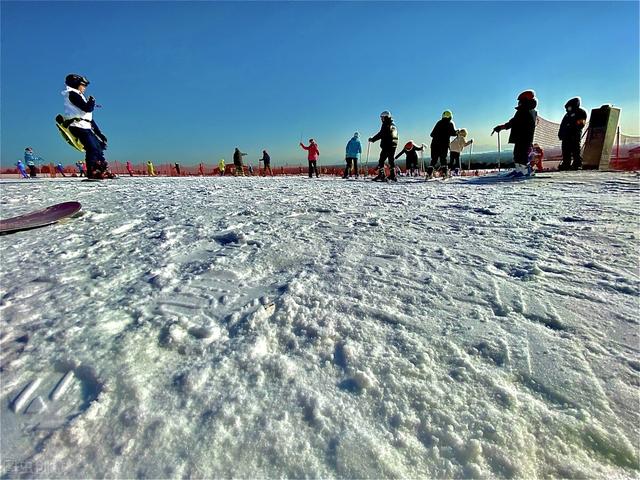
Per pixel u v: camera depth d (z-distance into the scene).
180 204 4.38
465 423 0.99
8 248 2.50
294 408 1.03
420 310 1.54
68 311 1.54
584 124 8.16
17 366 1.18
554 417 1.00
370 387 1.11
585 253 2.18
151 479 0.83
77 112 8.28
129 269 2.06
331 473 0.86
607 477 0.86
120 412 1.00
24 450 0.90
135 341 1.30
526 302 1.58
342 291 1.71
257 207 4.08
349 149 12.22
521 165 7.58
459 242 2.51
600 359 1.20
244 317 1.48
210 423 0.97
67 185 7.50
